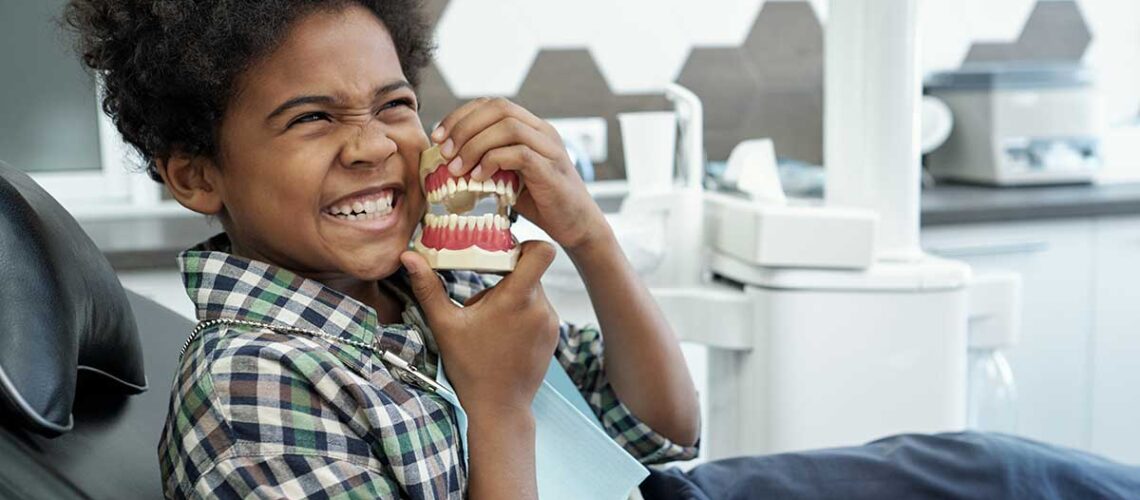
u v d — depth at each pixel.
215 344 0.89
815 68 3.06
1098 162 3.00
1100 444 2.88
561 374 1.17
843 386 1.95
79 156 2.73
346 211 0.94
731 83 3.01
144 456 1.02
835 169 2.05
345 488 0.85
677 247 2.08
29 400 0.86
